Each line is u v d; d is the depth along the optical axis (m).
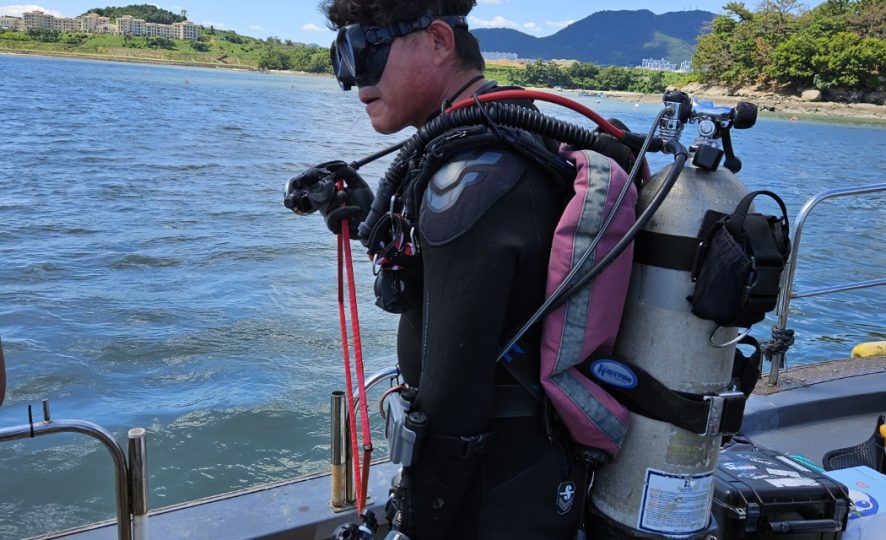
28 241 11.13
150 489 4.60
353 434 1.56
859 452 2.72
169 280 9.23
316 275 9.44
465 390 1.17
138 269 9.77
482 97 1.28
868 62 87.94
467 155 1.21
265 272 9.64
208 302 8.32
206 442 5.19
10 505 4.47
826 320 8.95
